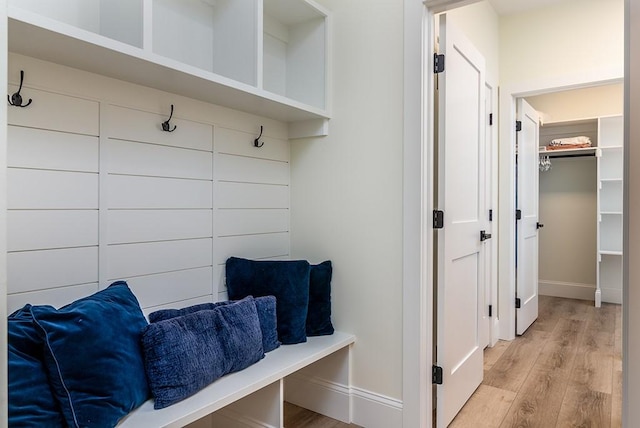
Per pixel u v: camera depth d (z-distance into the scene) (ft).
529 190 12.03
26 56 4.13
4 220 2.09
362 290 6.58
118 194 4.94
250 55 5.66
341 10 6.81
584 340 10.84
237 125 6.47
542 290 16.33
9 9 3.31
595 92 14.60
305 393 7.16
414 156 6.02
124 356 4.00
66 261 4.48
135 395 4.05
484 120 8.23
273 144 7.13
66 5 4.56
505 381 8.30
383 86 6.36
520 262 11.22
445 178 6.21
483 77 8.16
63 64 4.37
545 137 16.12
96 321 3.84
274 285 6.31
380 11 6.40
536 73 10.44
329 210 6.97
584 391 7.83
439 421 6.29
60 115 4.41
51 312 3.66
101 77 4.75
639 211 3.63
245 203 6.64
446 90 6.19
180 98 5.61
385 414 6.31
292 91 7.23
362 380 6.57
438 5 5.98
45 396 3.48
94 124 4.70
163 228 5.45
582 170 15.52
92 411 3.62
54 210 4.38
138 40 4.31
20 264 4.14
